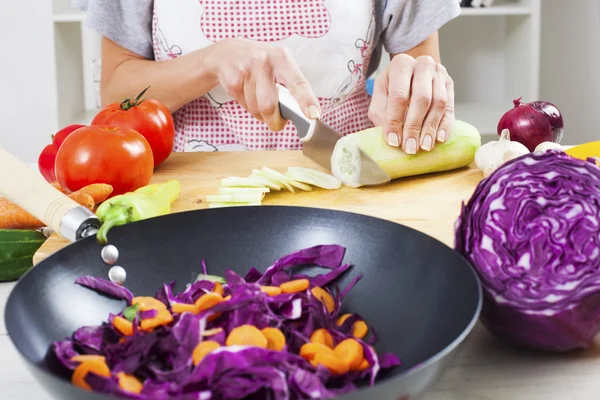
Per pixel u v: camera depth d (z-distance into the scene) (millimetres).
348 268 677
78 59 2289
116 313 634
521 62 2219
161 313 587
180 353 535
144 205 869
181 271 691
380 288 648
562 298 580
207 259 701
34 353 539
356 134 1063
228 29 1325
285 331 570
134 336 561
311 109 1033
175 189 971
